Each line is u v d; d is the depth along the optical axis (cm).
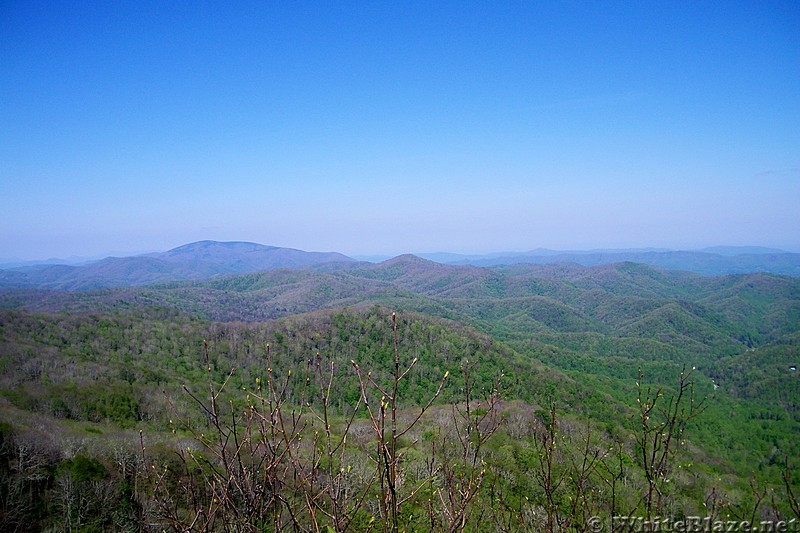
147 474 421
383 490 327
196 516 358
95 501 1673
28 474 1930
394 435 335
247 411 372
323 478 372
